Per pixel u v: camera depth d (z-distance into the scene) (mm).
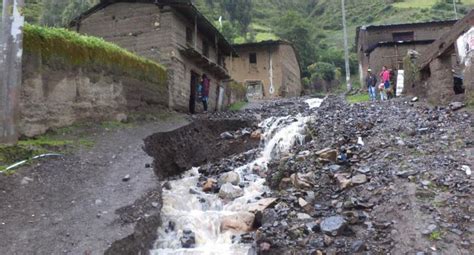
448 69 13453
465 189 6684
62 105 10297
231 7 57031
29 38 9312
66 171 8008
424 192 6801
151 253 6582
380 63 24609
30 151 8227
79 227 6055
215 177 10617
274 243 6258
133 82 13219
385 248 5777
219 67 20188
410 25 28797
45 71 9773
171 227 7352
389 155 8688
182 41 17516
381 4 69312
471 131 9367
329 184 8273
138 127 12250
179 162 11969
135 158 9312
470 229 5770
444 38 13031
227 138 14062
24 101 9125
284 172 9445
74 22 18078
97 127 11258
